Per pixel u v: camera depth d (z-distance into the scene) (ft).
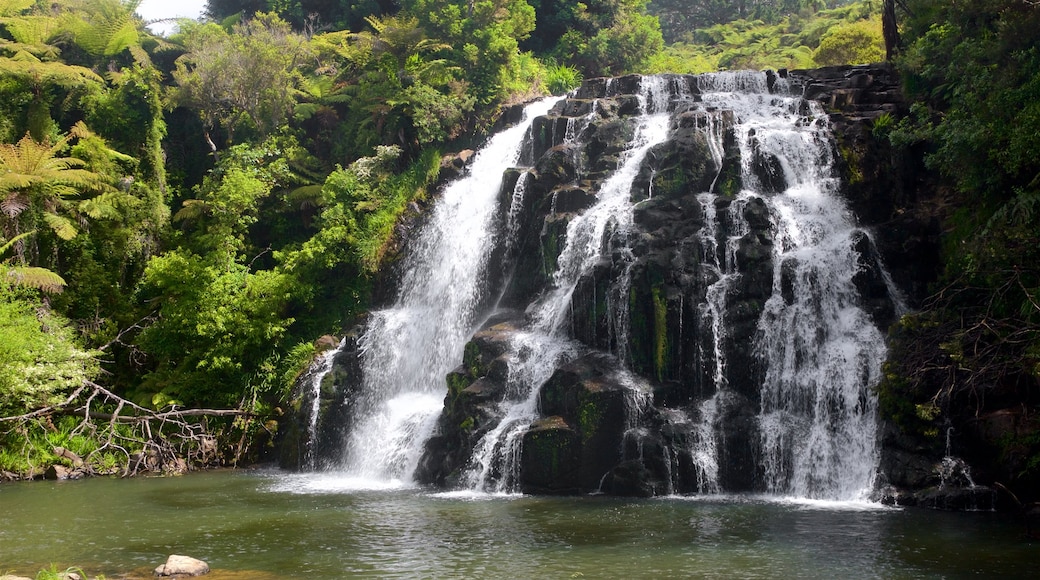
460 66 135.74
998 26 80.53
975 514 61.67
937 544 52.06
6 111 124.26
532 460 74.84
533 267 95.71
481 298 101.45
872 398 72.79
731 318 79.61
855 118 97.35
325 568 48.85
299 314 111.24
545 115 112.16
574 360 81.00
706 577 45.39
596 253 88.94
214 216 120.37
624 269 83.46
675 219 86.17
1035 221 69.31
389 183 119.75
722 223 85.15
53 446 90.89
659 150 93.97
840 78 110.11
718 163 92.48
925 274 83.76
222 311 104.32
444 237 108.78
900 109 98.32
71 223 114.73
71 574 46.57
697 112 95.71
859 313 79.77
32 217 110.11
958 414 67.82
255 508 69.00
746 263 81.56
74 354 95.40
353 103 135.74
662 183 91.25
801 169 92.89
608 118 106.73
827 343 78.48
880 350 75.15
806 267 81.30
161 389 103.40
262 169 127.65
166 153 139.23
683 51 242.17
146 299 117.39
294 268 111.86
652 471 73.20
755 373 78.43
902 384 68.90
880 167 92.22
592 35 173.37
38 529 61.16
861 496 69.05
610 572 46.70
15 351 90.79
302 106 137.28
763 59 203.10
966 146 76.23
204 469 96.07
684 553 50.75
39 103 125.08
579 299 84.38
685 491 73.20
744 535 55.57
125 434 98.43
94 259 117.80
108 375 108.88
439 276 107.04
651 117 102.47
